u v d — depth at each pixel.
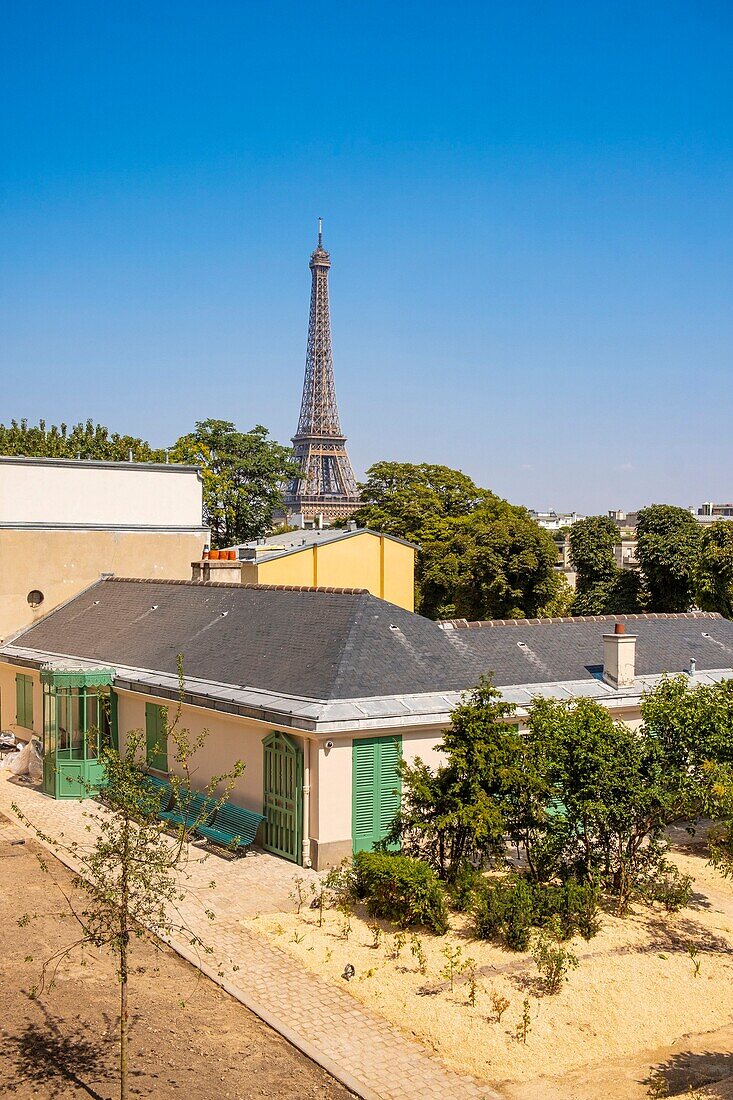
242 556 45.12
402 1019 14.94
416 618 27.31
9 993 15.29
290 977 16.33
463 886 19.44
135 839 12.45
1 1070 12.91
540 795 19.41
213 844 23.59
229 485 83.06
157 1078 12.86
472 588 62.62
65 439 79.56
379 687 23.50
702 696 20.61
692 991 16.20
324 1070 13.50
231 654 27.59
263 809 23.50
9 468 39.06
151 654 30.28
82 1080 12.73
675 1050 14.54
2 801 28.41
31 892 20.14
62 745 28.98
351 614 26.30
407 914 18.55
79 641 34.59
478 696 20.16
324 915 19.06
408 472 80.75
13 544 38.47
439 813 19.81
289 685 23.98
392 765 22.80
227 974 16.39
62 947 17.27
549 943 17.45
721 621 33.91
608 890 20.30
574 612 67.44
